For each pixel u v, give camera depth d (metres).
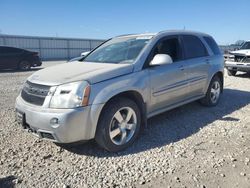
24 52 18.78
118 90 3.99
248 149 4.12
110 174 3.45
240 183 3.21
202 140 4.50
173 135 4.74
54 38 40.41
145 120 4.58
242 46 13.05
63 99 3.64
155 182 3.25
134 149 4.19
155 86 4.64
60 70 4.33
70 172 3.51
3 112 6.19
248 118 5.65
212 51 6.43
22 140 4.52
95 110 3.74
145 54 4.61
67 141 3.66
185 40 5.66
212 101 6.50
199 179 3.31
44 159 3.87
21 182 3.29
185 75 5.34
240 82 10.40
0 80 12.27
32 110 3.78
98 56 5.21
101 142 3.95
